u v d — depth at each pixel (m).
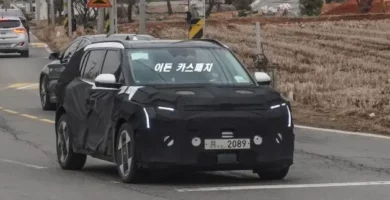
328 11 149.38
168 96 21.92
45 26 171.75
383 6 143.00
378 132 35.75
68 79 27.59
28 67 77.00
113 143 23.45
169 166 21.61
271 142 22.12
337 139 33.62
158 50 24.41
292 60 72.38
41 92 47.50
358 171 25.58
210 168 21.80
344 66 67.81
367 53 79.44
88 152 25.39
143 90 22.42
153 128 21.55
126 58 24.06
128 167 22.70
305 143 32.62
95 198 21.19
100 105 24.41
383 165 26.80
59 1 186.00
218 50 24.86
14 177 25.17
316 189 22.25
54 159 29.69
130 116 22.22
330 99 45.62
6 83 63.50
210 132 21.59
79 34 113.44
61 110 27.80
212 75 23.84
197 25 53.41
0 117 43.94
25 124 40.88
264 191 21.91
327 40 92.81
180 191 21.92
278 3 164.62
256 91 22.67
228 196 21.16
